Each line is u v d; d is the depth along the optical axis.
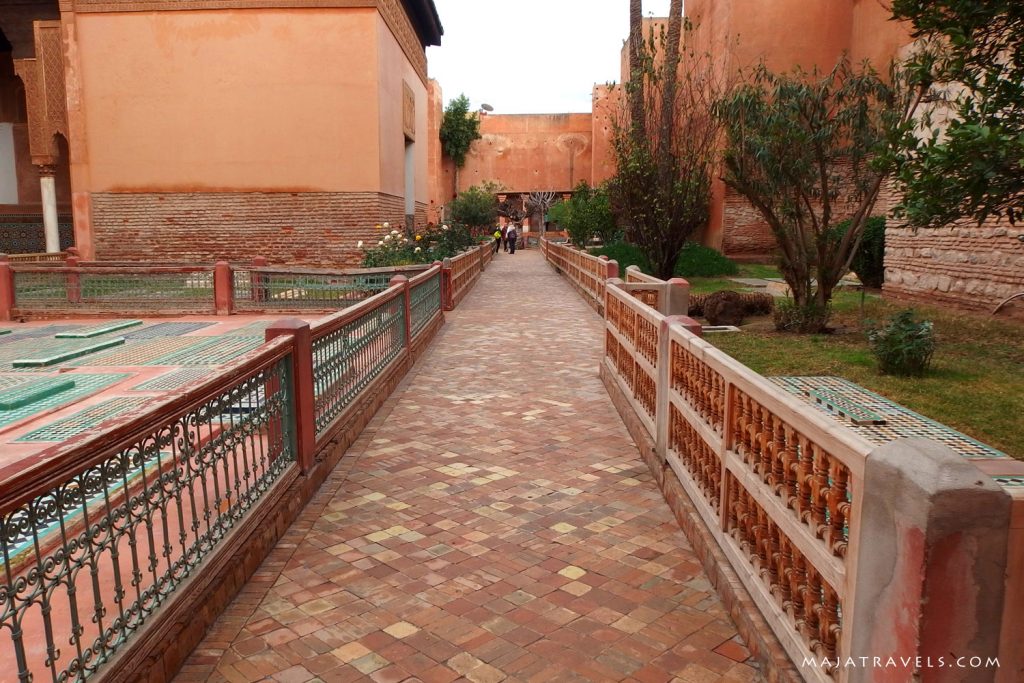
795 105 9.34
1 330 12.52
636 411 5.78
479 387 7.72
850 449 1.98
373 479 4.89
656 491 4.65
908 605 1.61
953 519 1.53
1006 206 5.89
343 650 2.88
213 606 3.07
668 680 2.66
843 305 12.44
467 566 3.62
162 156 18.22
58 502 2.09
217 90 18.08
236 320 13.50
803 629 2.41
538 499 4.52
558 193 42.25
